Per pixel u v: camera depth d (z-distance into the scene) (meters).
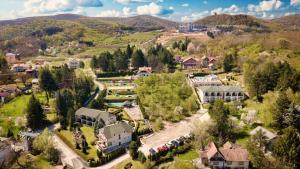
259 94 176.88
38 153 131.25
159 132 152.38
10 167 119.88
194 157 125.69
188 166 111.56
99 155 126.62
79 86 199.50
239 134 139.88
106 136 135.62
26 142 133.12
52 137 138.38
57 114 169.62
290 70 181.50
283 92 151.00
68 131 154.12
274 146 116.50
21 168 119.81
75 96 182.38
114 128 140.12
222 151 117.06
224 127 136.38
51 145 129.75
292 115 137.38
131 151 125.94
